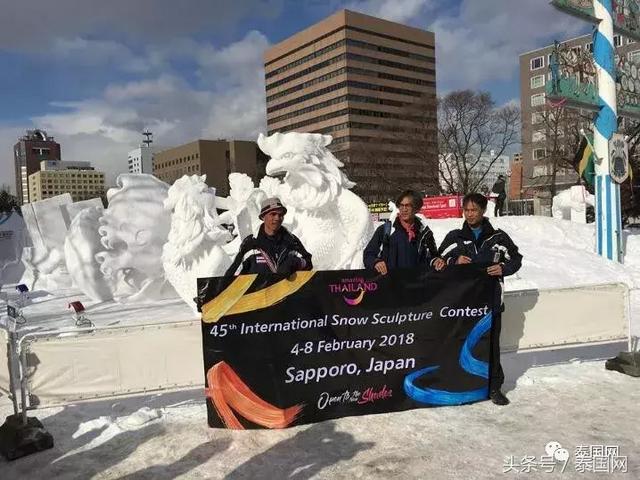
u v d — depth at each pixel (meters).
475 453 3.79
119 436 4.21
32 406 4.15
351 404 4.43
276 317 4.27
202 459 3.79
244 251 4.40
